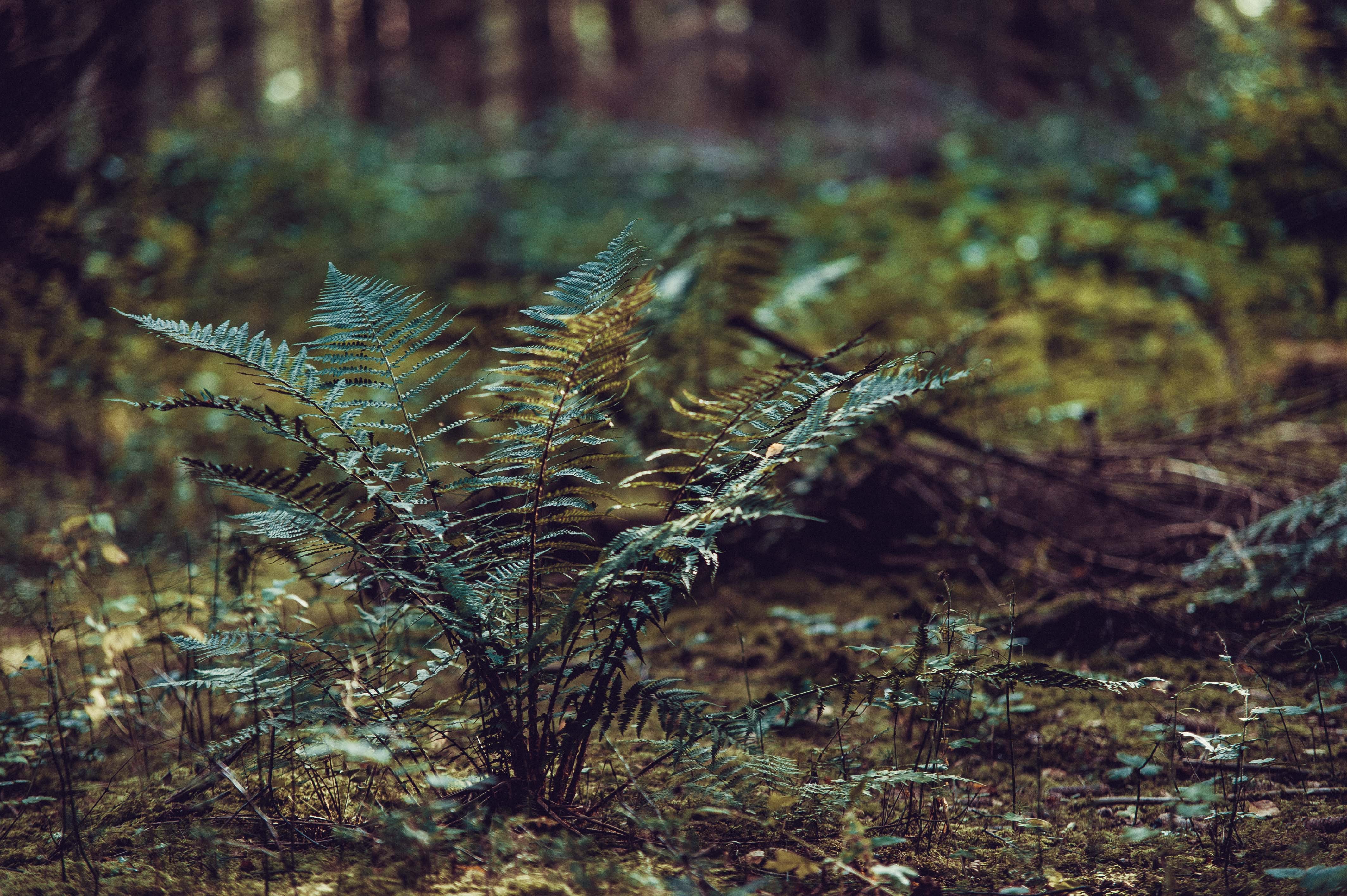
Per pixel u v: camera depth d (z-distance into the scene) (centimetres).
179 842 241
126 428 573
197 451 536
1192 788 219
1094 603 378
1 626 376
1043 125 1052
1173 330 663
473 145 1355
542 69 1961
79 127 641
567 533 240
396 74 1558
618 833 237
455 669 352
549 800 247
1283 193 619
